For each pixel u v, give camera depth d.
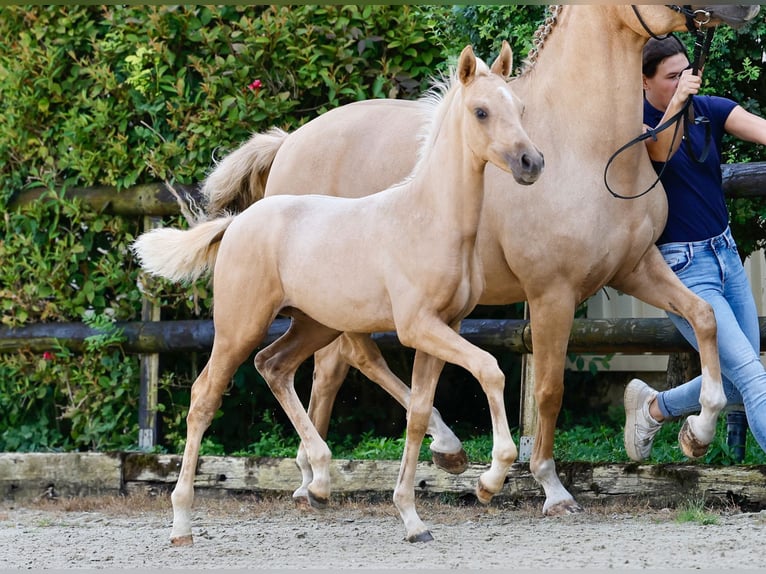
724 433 10.24
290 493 10.02
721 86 10.06
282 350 8.48
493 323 9.89
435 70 11.20
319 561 6.75
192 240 8.16
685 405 8.35
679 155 8.30
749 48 10.05
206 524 8.77
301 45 11.08
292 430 12.09
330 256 7.40
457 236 6.92
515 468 9.30
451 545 7.19
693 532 7.40
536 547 7.02
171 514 9.50
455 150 6.89
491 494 6.96
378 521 8.73
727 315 8.12
